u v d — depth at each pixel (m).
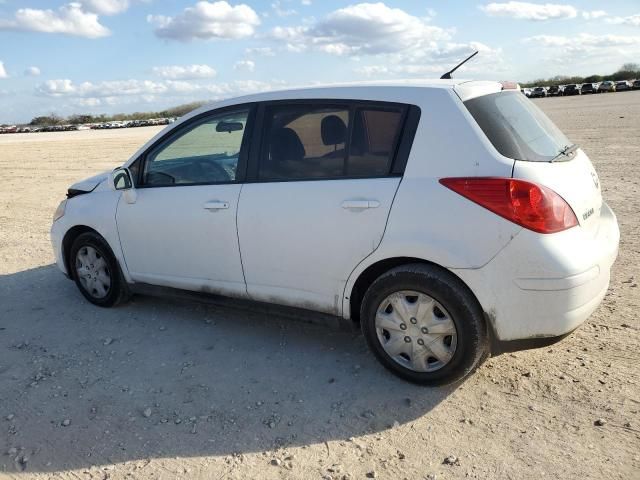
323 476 2.83
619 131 18.47
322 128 3.77
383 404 3.42
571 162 3.56
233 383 3.77
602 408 3.20
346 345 4.22
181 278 4.54
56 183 14.32
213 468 2.94
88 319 4.96
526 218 3.08
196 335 4.54
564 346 3.94
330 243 3.67
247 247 4.05
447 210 3.26
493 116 3.39
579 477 2.69
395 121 3.52
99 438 3.24
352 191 3.57
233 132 4.19
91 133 56.50
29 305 5.38
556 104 44.25
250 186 4.03
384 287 3.52
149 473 2.93
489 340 3.36
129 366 4.08
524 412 3.23
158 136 4.62
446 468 2.83
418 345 3.48
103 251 5.01
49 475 2.96
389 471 2.83
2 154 27.39
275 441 3.13
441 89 3.46
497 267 3.16
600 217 3.78
